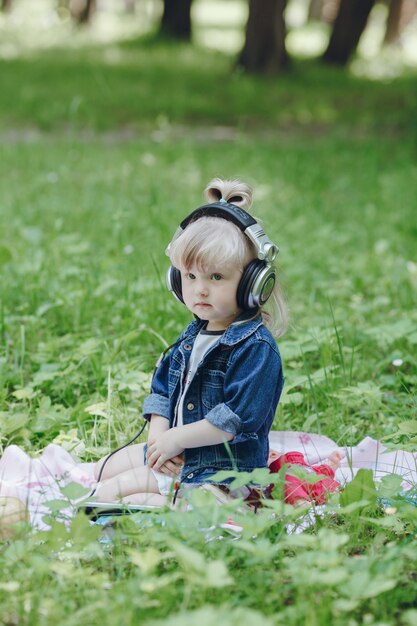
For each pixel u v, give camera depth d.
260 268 3.45
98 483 3.78
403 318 6.05
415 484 3.77
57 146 12.72
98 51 26.41
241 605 2.78
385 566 2.84
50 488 3.79
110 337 5.54
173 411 3.70
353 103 18.69
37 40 29.69
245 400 3.45
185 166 11.65
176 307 5.71
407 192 10.48
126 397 4.72
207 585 2.54
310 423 4.46
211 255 3.41
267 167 11.89
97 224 8.41
